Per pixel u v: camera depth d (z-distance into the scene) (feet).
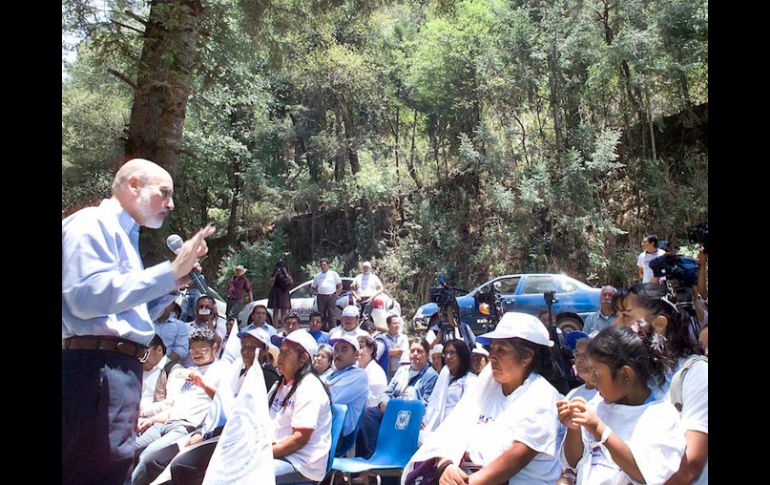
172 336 26.40
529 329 13.03
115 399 11.07
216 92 61.11
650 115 81.51
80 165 85.35
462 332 23.22
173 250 13.61
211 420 18.02
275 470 16.51
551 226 84.23
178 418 20.33
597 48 81.76
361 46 104.83
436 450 13.58
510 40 89.30
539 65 88.69
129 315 11.41
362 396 20.75
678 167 82.58
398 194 104.22
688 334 11.95
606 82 84.74
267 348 21.59
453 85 94.53
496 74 90.68
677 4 77.25
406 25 109.60
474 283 89.51
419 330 53.93
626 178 84.33
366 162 109.91
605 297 29.71
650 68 78.33
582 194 81.97
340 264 98.07
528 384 12.97
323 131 103.91
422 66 97.40
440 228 95.66
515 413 12.78
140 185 11.78
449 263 93.66
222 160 99.45
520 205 85.97
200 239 11.00
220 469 14.29
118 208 11.76
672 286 18.58
